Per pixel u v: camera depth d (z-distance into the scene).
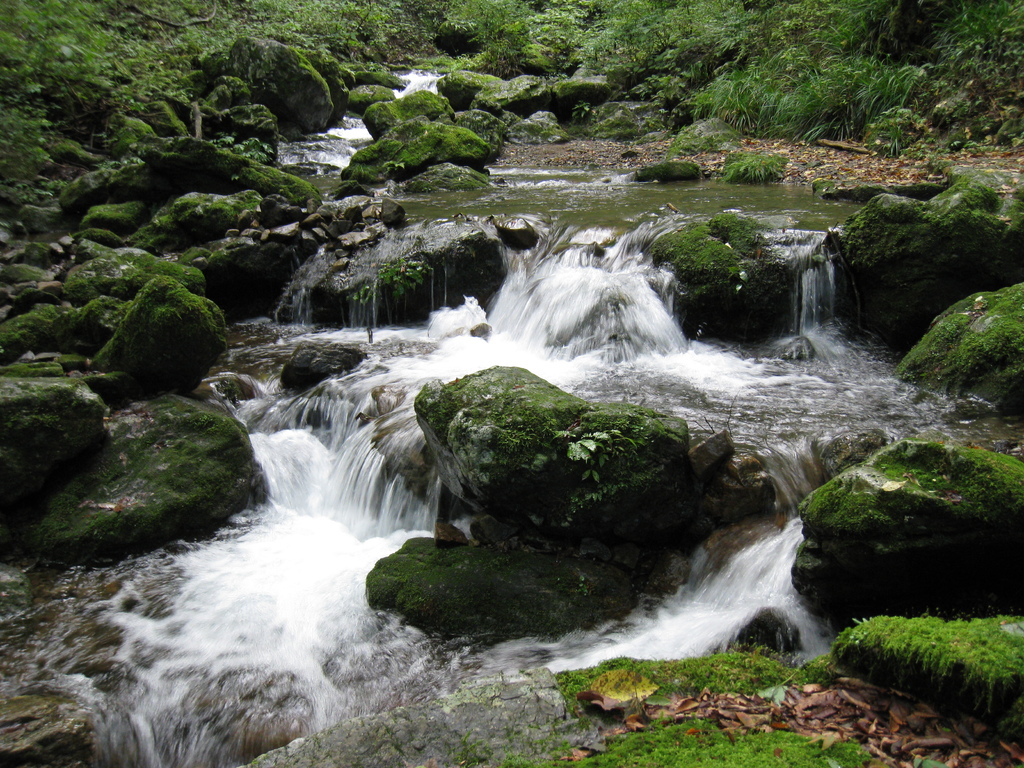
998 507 3.19
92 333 6.43
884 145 11.21
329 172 13.45
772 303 6.71
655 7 17.52
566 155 14.60
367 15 23.06
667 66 17.00
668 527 4.24
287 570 4.60
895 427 4.94
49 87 12.27
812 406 5.38
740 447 4.70
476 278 7.64
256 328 7.98
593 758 2.53
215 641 3.97
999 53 11.17
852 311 6.70
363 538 5.10
